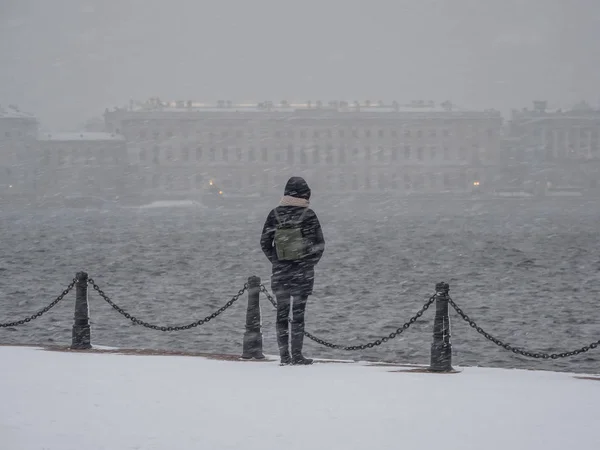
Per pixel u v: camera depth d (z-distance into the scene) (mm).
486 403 16641
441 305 22375
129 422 14766
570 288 72750
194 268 91562
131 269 89625
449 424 14711
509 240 148375
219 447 13172
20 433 13914
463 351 39875
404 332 45969
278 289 23125
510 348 22719
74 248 122625
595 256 111062
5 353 24250
